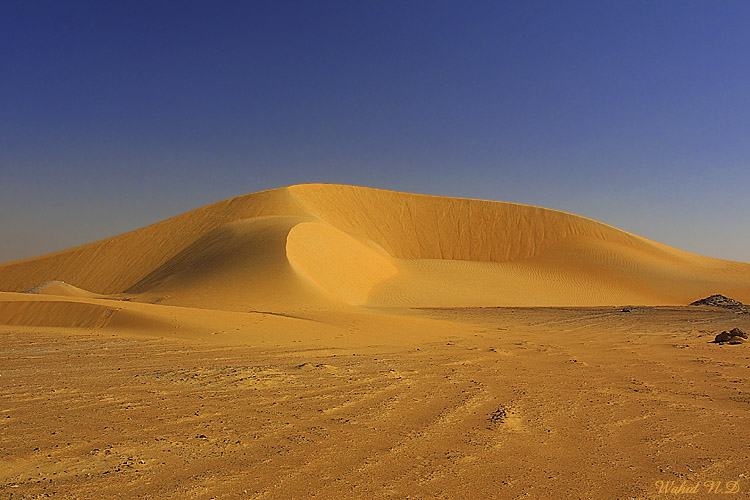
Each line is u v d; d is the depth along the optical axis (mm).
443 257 77812
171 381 10219
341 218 78750
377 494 5109
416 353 16172
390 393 9797
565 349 18031
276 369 11859
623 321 30734
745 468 6160
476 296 52469
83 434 6699
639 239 84562
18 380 10266
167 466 5668
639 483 5641
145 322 19672
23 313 21656
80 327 20266
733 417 8602
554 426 7867
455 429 7512
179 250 61594
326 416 8008
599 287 63875
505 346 18625
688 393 10547
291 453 6246
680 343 20109
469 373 12461
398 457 6234
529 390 10523
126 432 6836
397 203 86125
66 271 61938
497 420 8016
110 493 4898
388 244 77250
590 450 6750
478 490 5305
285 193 77062
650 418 8461
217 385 9945
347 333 20688
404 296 48656
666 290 64625
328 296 38344
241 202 73875
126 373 11156
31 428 6910
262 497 4941
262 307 33281
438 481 5512
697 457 6547
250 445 6500
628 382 11695
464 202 88125
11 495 4762
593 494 5309
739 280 70000
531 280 64062
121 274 59938
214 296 36594
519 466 6066
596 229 84625
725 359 15609
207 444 6469
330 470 5727
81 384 9875
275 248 45000
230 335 18484
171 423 7332
